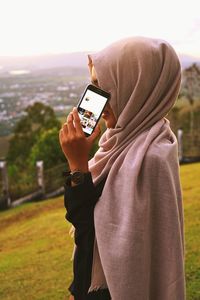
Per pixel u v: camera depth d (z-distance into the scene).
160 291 1.12
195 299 2.76
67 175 1.14
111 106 1.17
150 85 1.12
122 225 1.04
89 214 1.13
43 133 6.91
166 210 1.08
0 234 4.29
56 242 3.90
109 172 1.11
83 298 1.19
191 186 5.05
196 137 7.20
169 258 1.10
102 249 1.07
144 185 1.07
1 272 3.37
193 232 3.65
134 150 1.10
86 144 1.12
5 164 5.47
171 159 1.10
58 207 5.13
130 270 1.03
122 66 1.12
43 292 3.06
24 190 5.64
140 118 1.13
